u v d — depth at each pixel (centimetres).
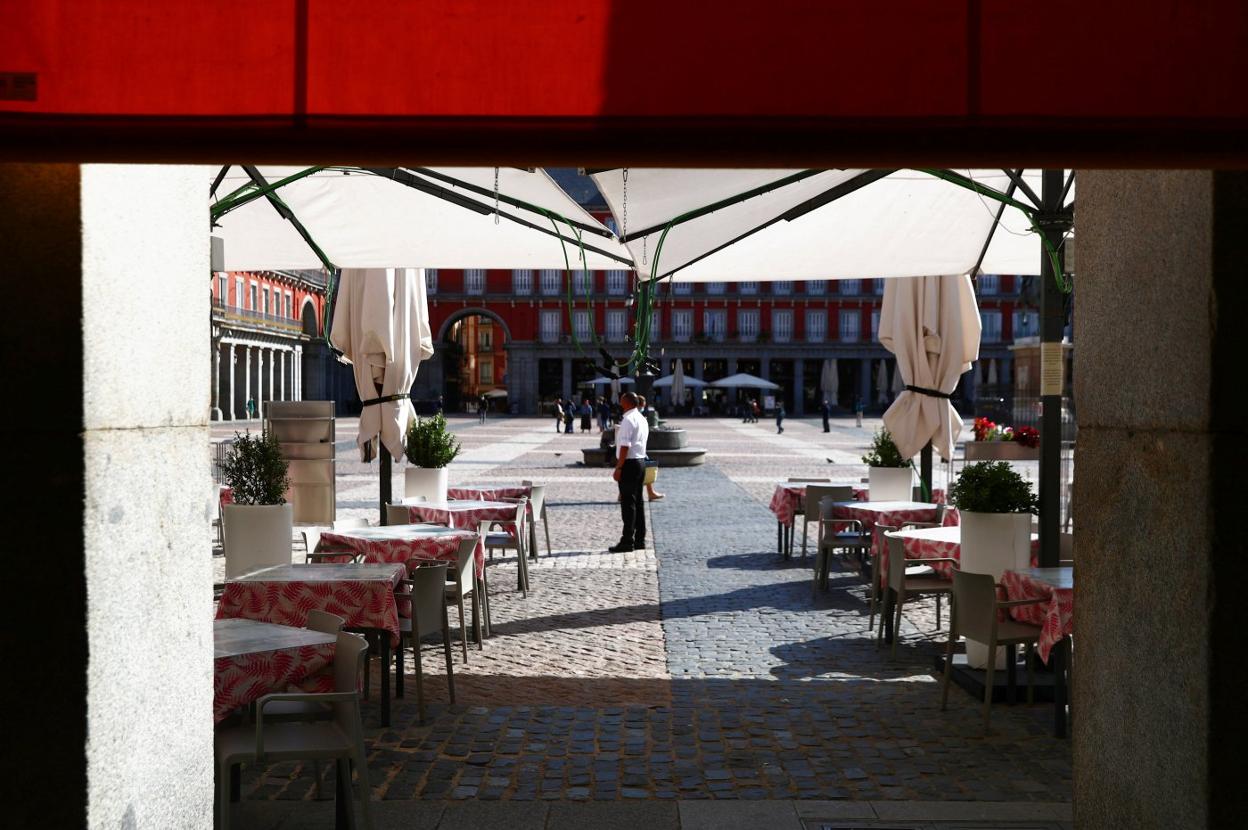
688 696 702
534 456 3023
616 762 571
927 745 603
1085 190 398
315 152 234
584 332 7206
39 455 310
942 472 2116
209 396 398
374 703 685
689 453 2723
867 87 230
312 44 231
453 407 8312
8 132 229
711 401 7412
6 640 312
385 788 531
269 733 454
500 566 1226
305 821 487
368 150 233
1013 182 768
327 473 1158
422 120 231
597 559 1277
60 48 230
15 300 309
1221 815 319
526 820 488
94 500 315
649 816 493
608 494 1994
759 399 7400
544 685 730
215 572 1128
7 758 312
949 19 230
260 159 234
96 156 232
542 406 7306
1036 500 760
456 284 7244
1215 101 231
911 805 505
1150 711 352
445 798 517
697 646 847
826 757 581
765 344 7319
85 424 311
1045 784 538
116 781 327
